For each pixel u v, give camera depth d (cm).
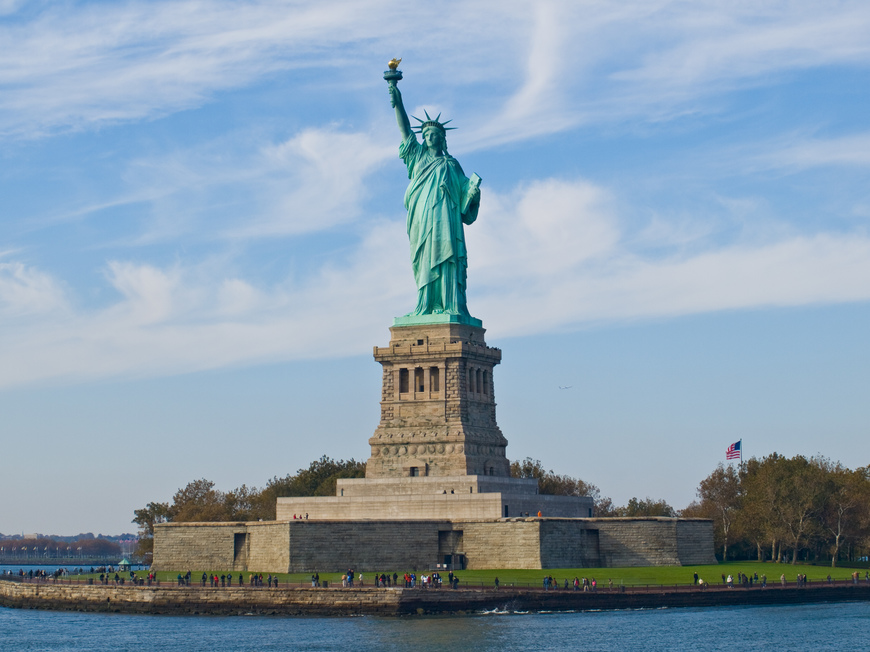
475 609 18600
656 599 19200
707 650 15838
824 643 16388
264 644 16238
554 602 18775
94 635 17538
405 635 16712
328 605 18662
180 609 19612
